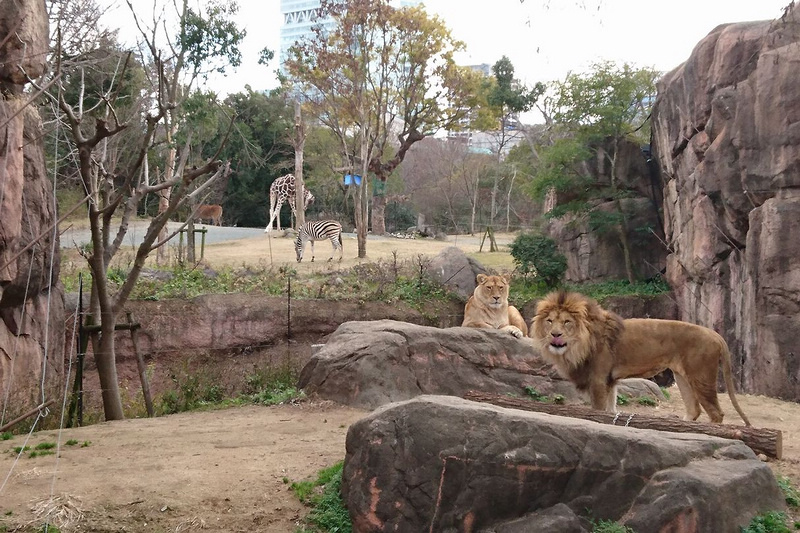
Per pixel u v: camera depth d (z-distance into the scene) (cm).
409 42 3772
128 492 627
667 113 2405
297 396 1125
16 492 622
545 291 2720
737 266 1919
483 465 534
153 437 851
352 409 1073
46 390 1034
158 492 629
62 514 574
